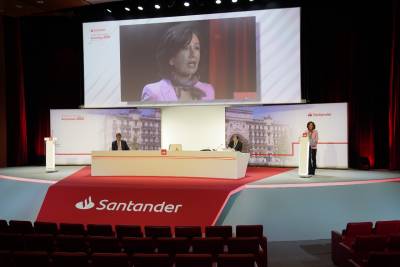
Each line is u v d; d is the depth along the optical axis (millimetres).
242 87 13328
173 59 13711
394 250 5508
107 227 6668
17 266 5082
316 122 13117
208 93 13523
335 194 9211
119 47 14086
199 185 9477
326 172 12078
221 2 13805
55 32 16172
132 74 14031
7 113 15656
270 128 13555
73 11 14617
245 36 13266
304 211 8648
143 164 11086
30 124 16578
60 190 9664
